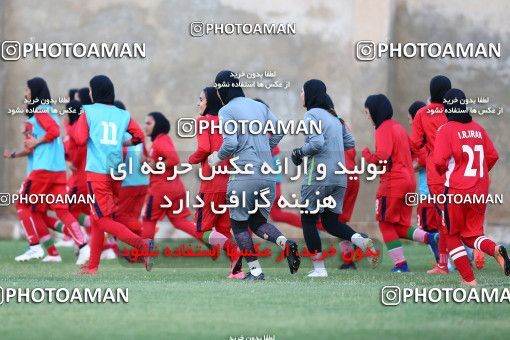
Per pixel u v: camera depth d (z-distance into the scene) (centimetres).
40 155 4700
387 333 2464
